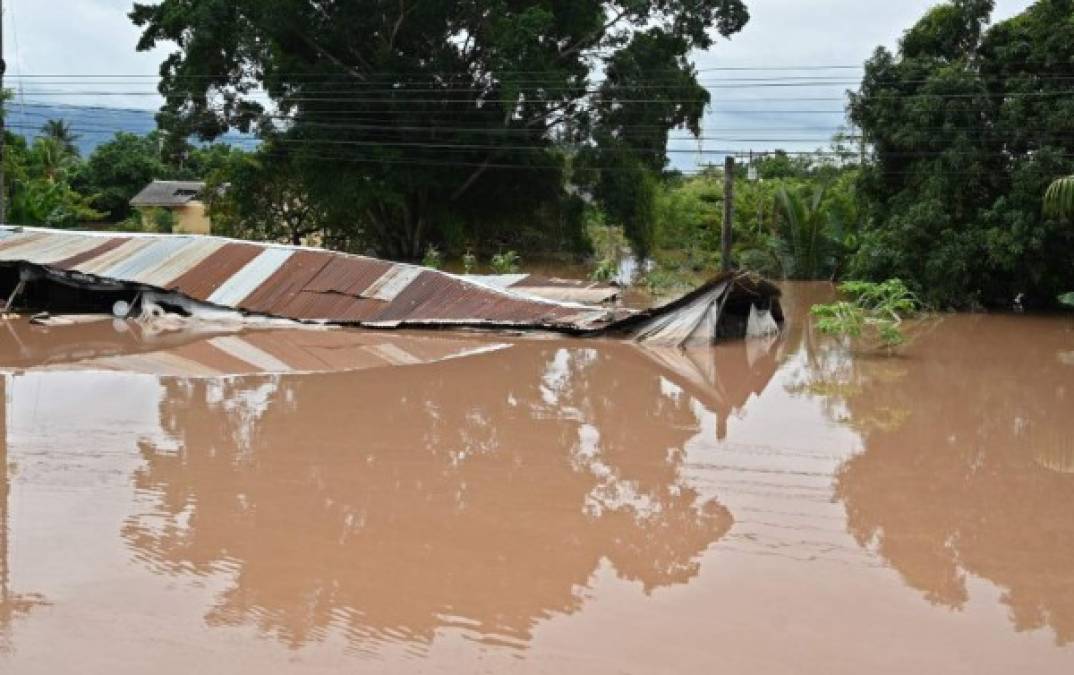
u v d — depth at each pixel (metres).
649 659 5.42
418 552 6.99
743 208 35.31
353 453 9.60
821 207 31.30
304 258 20.12
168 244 20.72
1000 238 21.14
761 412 11.81
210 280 19.48
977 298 22.91
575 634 5.73
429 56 30.72
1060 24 20.86
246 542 7.12
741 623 5.92
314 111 29.64
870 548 7.25
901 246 22.31
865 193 24.27
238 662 5.30
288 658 5.36
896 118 22.77
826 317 17.11
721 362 15.30
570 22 29.14
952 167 21.73
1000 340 18.27
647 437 10.47
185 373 13.51
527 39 26.69
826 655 5.52
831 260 30.72
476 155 29.88
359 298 18.81
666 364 14.99
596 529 7.56
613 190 30.28
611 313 17.77
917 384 13.79
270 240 33.19
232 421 10.77
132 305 19.27
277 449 9.66
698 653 5.51
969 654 5.57
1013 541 7.46
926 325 20.42
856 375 14.44
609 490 8.56
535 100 27.81
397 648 5.50
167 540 7.12
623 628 5.82
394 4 28.67
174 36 29.58
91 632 5.63
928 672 5.34
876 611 6.13
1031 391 13.38
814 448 10.12
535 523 7.69
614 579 6.57
